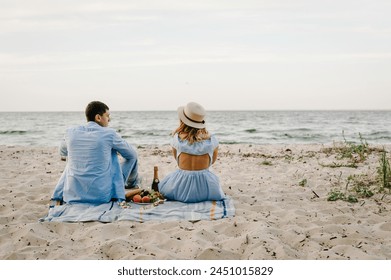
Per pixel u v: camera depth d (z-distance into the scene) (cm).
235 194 587
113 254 368
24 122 5634
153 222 454
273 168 829
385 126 3984
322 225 446
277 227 440
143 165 870
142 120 6381
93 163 500
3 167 830
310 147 1295
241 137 2592
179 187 522
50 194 580
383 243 394
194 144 515
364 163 857
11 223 450
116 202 510
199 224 446
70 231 428
